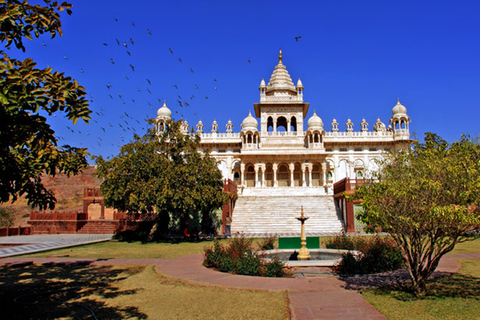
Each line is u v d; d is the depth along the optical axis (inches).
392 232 385.7
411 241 378.3
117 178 920.9
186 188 937.5
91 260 618.5
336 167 2167.8
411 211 355.9
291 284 427.2
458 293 378.9
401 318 300.2
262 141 2127.2
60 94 266.8
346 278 463.8
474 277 456.1
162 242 945.5
